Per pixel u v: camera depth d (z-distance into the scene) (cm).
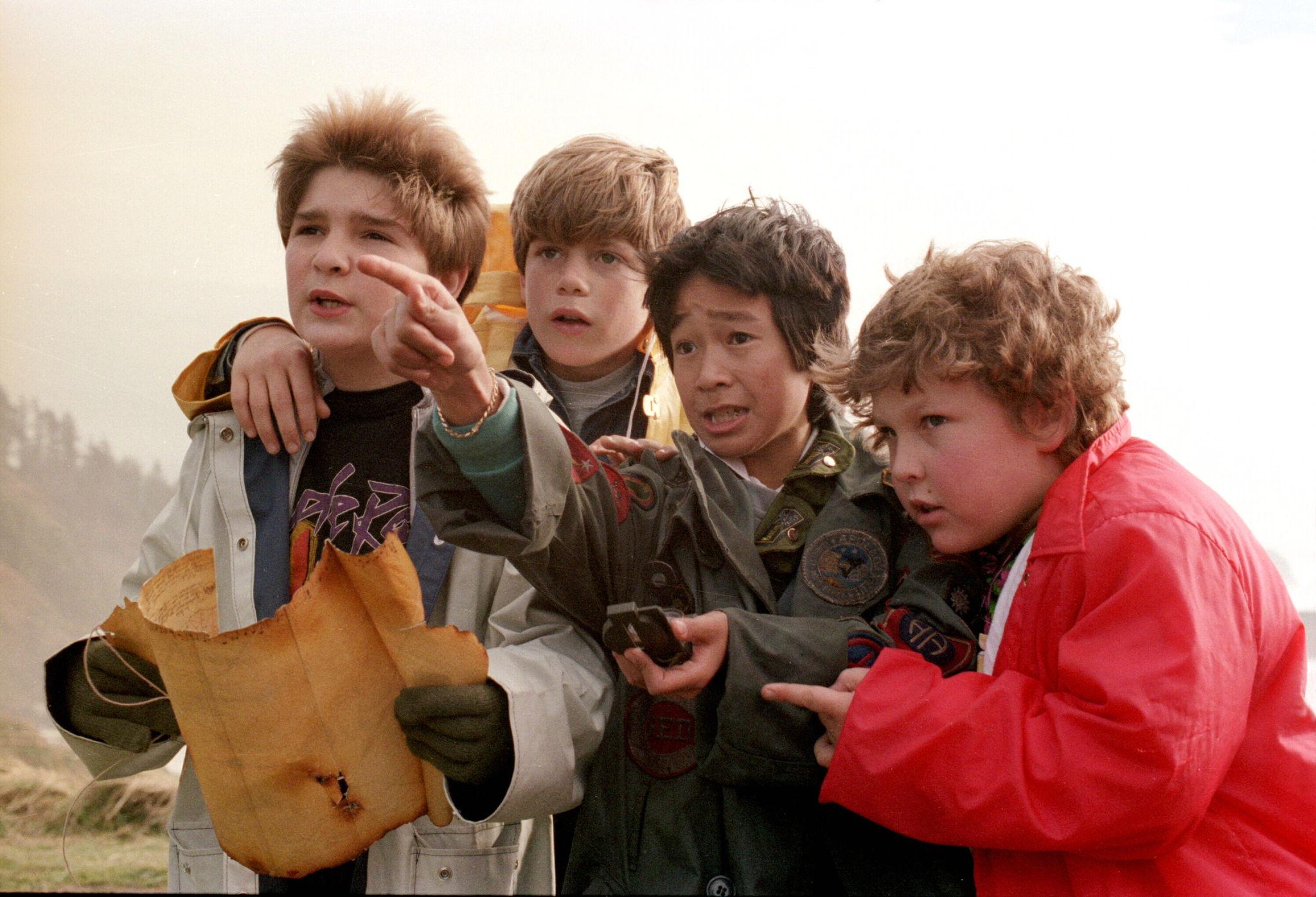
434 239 153
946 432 118
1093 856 108
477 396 109
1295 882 110
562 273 184
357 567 115
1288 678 115
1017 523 122
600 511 130
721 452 138
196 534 148
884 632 124
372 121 152
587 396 192
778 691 114
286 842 120
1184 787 101
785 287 135
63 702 138
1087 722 104
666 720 131
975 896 123
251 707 114
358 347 148
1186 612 104
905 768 108
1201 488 117
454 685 118
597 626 136
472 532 113
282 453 149
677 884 123
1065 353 117
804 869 123
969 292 118
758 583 129
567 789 126
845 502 135
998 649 116
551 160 186
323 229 149
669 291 139
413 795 125
